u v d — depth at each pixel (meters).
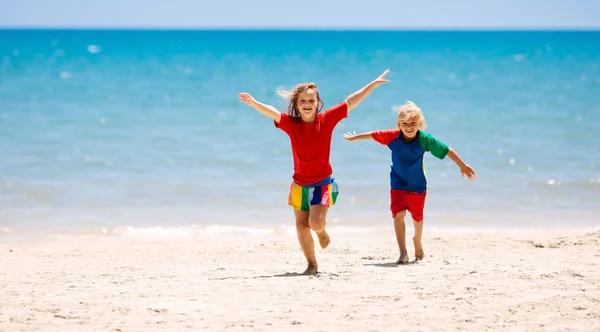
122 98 40.06
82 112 33.62
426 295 7.28
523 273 8.45
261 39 163.75
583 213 15.73
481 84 48.75
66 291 7.71
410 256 10.50
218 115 33.19
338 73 58.16
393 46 120.25
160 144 24.95
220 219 15.30
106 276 8.83
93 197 17.23
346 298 7.20
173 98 40.50
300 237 8.73
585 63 70.75
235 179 19.48
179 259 10.44
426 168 20.72
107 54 86.88
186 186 18.58
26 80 49.78
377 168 20.62
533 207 16.31
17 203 16.48
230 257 10.57
